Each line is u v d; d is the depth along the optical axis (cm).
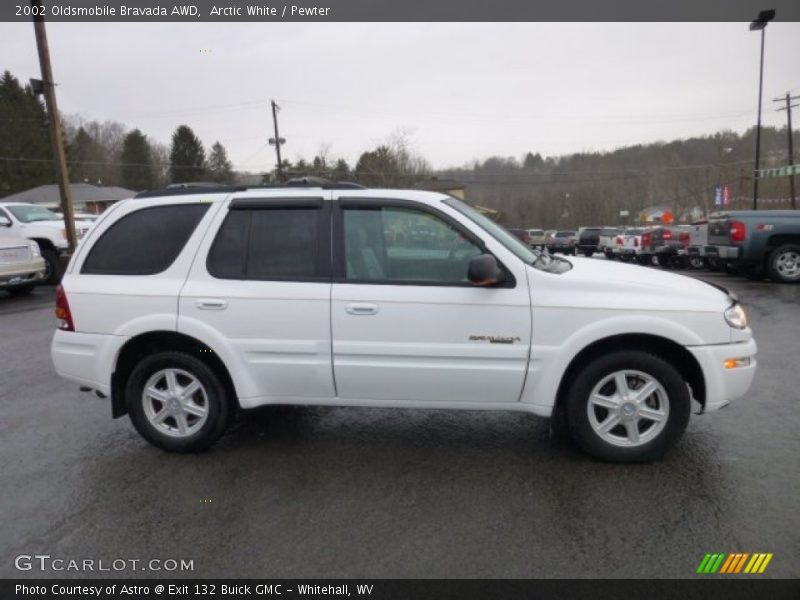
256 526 305
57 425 462
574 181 6253
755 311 865
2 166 5794
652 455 361
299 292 370
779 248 1145
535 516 308
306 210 381
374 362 368
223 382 394
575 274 368
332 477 360
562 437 416
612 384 366
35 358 680
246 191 392
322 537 294
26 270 1131
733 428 420
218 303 376
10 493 349
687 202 5894
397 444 411
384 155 5166
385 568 268
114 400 398
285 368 377
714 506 313
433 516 311
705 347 350
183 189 406
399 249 372
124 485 356
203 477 364
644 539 285
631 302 349
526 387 361
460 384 365
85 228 1702
